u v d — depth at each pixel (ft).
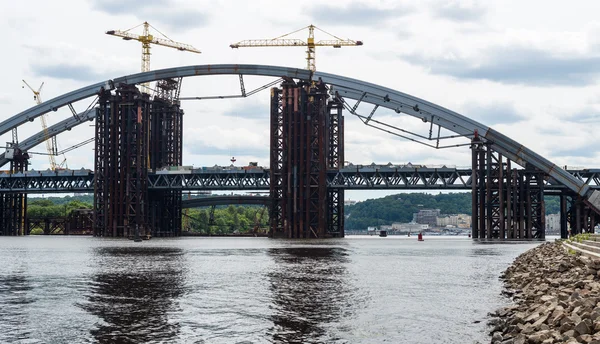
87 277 213.87
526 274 191.01
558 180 619.26
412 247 488.44
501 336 101.96
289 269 246.88
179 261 296.51
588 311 96.43
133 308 141.59
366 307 142.82
